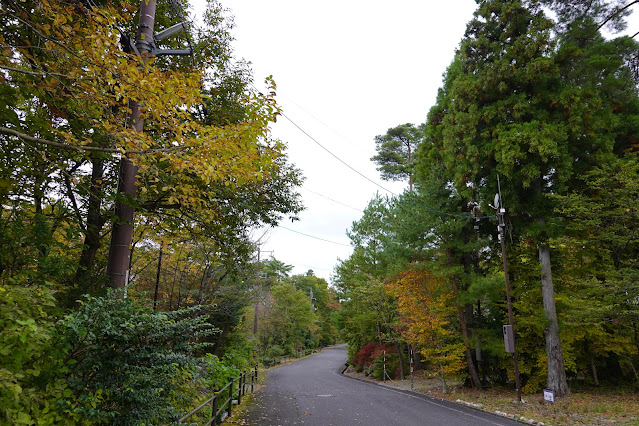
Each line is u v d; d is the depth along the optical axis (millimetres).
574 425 9227
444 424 9109
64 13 4461
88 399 3523
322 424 8914
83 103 5316
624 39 13625
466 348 15445
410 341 17234
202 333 4750
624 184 11906
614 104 14570
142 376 4105
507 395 14289
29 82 4891
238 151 5375
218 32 10031
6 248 4883
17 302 3328
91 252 8344
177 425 4684
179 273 14898
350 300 31219
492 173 15070
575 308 13766
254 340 28078
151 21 7234
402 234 16344
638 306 11797
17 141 5371
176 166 5051
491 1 15719
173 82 4938
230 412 9703
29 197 6492
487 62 15938
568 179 14375
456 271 15008
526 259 16891
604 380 16125
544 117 14211
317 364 37688
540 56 14430
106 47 4457
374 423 9125
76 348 3752
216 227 9859
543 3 14273
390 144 34188
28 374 3141
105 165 8617
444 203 16391
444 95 19812
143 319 4137
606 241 13820
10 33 5125
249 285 16656
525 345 15414
